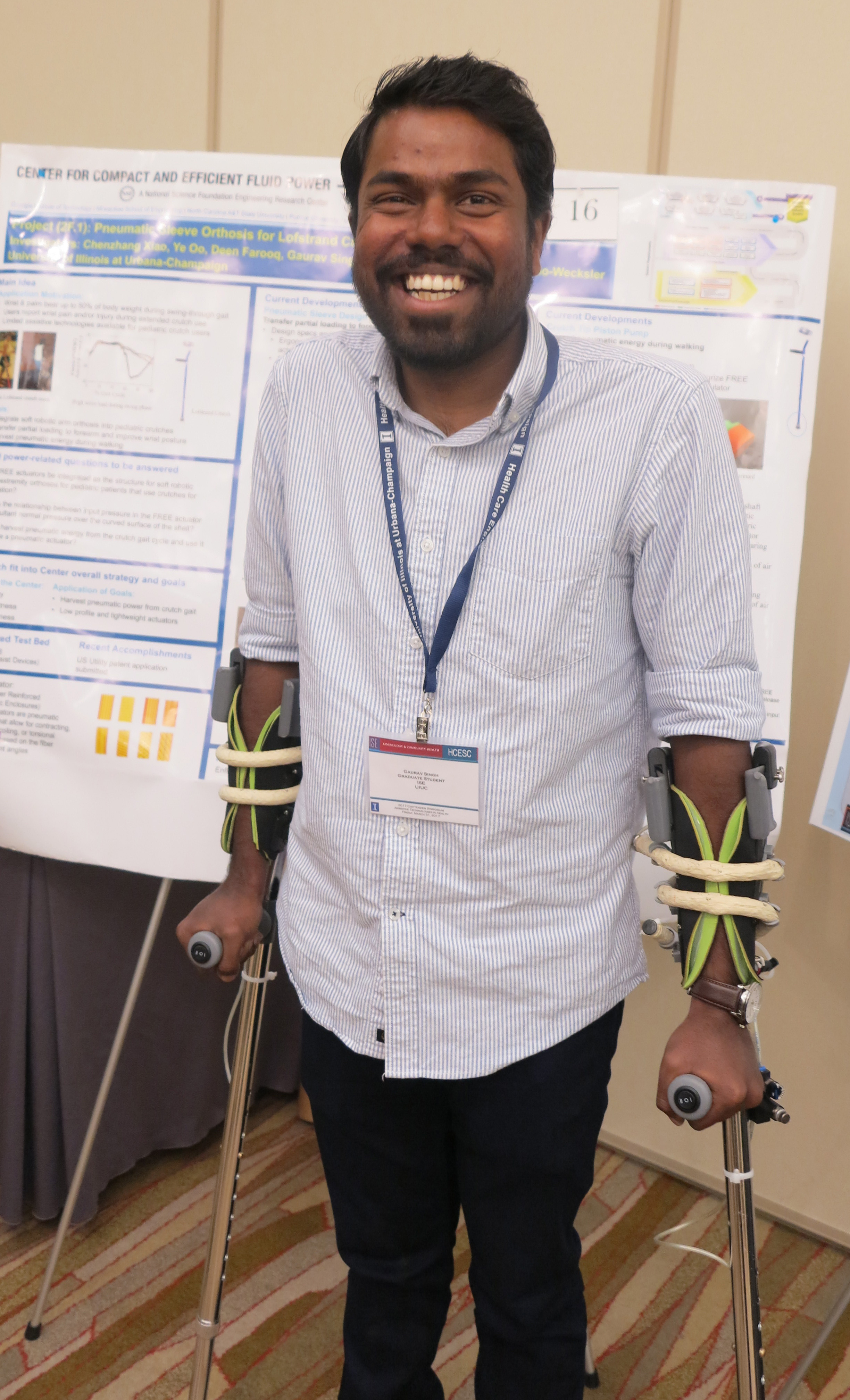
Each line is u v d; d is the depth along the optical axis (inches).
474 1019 43.4
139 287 67.3
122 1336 68.6
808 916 79.5
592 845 43.1
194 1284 73.4
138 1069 82.7
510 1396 49.3
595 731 42.3
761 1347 44.4
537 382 39.9
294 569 45.8
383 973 43.6
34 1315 67.9
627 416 40.3
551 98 79.1
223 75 87.7
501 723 40.9
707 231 62.3
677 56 74.8
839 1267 78.1
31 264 68.4
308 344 47.4
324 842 45.0
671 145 76.0
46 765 68.7
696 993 41.7
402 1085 46.6
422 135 37.9
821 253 61.5
